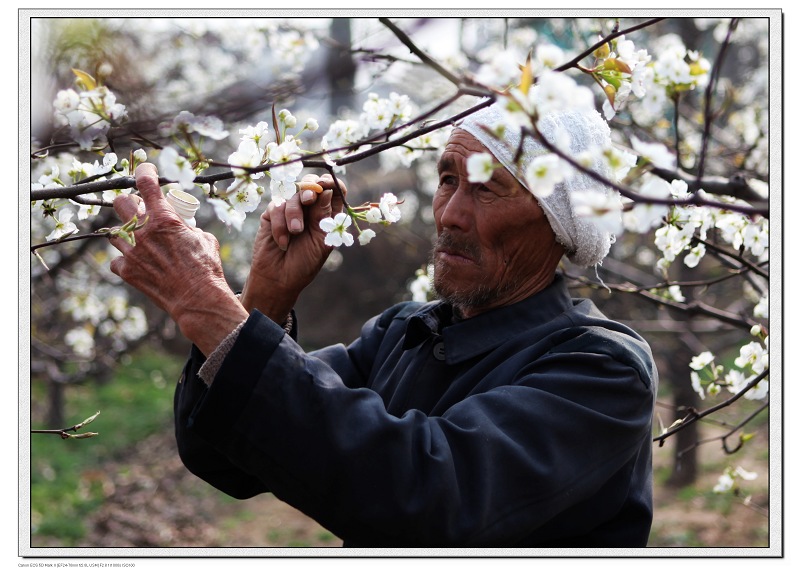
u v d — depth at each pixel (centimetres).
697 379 204
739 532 624
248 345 120
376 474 118
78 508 714
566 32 309
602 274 381
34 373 540
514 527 123
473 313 160
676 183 168
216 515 727
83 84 119
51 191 130
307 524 707
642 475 152
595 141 144
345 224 142
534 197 146
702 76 161
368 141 135
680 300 252
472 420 128
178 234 129
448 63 258
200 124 115
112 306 540
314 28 292
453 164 150
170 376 1101
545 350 146
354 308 1065
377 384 172
